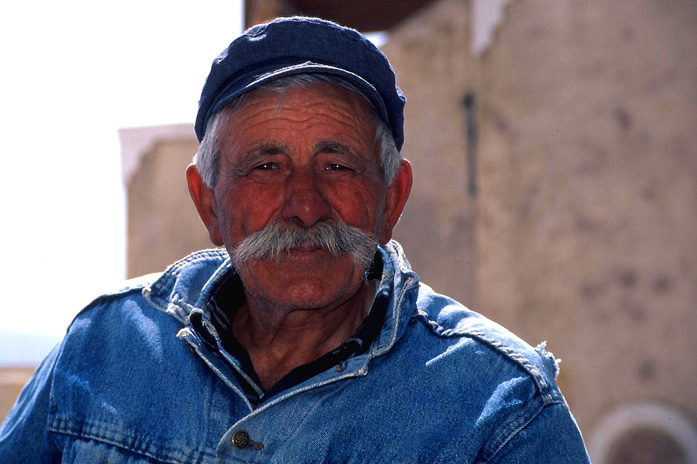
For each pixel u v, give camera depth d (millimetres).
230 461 1386
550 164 7133
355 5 8758
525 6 7371
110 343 1604
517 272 7141
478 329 1452
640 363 6652
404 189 1557
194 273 1669
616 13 7004
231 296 1567
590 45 7078
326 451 1361
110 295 1682
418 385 1387
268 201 1374
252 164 1388
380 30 9164
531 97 7281
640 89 6891
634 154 6871
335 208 1382
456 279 7484
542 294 7020
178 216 9211
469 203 7480
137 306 1646
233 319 1569
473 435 1331
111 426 1486
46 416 1604
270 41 1398
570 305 6906
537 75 7277
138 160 9359
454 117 7598
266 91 1386
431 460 1326
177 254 9172
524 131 7277
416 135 7742
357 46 1415
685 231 6672
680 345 6590
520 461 1326
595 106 7023
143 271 9242
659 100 6832
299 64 1385
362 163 1408
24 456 1604
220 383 1473
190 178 1568
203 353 1471
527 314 7051
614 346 6734
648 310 6688
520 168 7250
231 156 1415
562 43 7184
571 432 1381
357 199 1396
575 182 7035
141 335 1584
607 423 6586
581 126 7059
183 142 9273
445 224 7562
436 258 7574
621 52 6973
